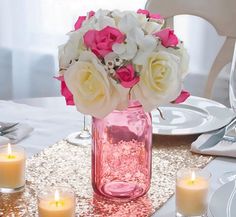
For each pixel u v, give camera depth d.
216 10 1.91
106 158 1.09
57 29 2.81
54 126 1.44
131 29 0.99
